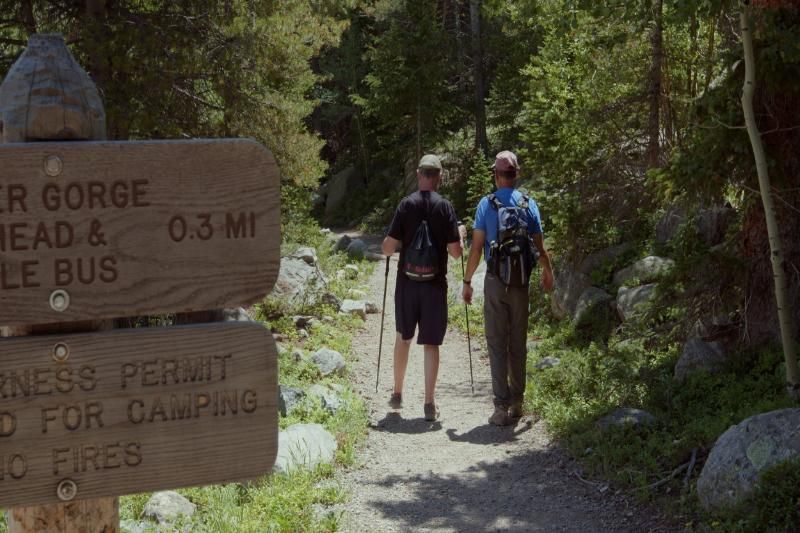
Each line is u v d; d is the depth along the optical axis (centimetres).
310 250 1345
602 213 1119
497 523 522
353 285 1555
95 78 996
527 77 2470
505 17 2534
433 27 2814
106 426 201
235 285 207
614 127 1181
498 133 2906
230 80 1133
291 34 1186
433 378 759
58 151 195
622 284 987
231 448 209
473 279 1337
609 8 677
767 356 667
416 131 2956
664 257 995
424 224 743
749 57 575
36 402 197
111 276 200
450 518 531
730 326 737
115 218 199
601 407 694
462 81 3025
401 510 544
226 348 208
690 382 684
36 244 195
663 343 755
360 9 3400
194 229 204
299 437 629
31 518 206
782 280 589
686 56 1122
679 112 1134
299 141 1262
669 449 578
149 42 1007
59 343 197
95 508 210
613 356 750
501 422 730
